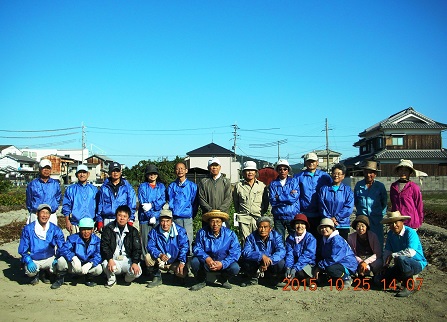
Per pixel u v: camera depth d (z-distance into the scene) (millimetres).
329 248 7324
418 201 7742
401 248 7055
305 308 6207
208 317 5867
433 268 8531
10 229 14391
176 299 6695
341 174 7754
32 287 7297
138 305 6383
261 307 6277
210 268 7113
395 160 40062
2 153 76875
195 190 8281
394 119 41750
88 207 8203
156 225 7590
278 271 7316
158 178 8453
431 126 40750
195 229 13008
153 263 7441
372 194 8047
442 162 40031
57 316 5875
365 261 7332
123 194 8078
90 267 7238
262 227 7309
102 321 5707
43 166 8203
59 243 7535
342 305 6324
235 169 51188
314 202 8109
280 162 8008
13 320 5699
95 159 61469
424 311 6004
